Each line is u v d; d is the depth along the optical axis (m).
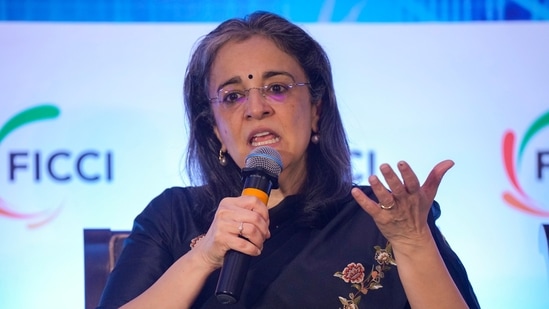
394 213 4.97
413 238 5.12
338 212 6.14
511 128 9.13
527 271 8.95
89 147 9.12
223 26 6.06
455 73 9.19
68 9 9.24
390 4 9.27
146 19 9.27
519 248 8.98
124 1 9.27
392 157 9.15
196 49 6.22
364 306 5.74
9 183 9.03
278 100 5.73
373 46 9.23
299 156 5.82
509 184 9.07
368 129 9.16
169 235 6.19
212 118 6.22
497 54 9.20
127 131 9.16
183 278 5.32
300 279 5.82
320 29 9.24
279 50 5.86
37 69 9.18
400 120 9.17
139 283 5.89
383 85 9.20
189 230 6.20
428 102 9.18
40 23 9.22
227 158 6.29
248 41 5.89
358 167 9.12
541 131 9.12
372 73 9.21
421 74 9.20
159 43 9.24
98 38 9.23
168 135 9.16
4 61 9.16
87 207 9.05
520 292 8.95
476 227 9.02
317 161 6.21
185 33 9.27
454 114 9.16
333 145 6.20
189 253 5.43
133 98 9.19
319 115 6.20
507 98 9.16
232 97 5.84
